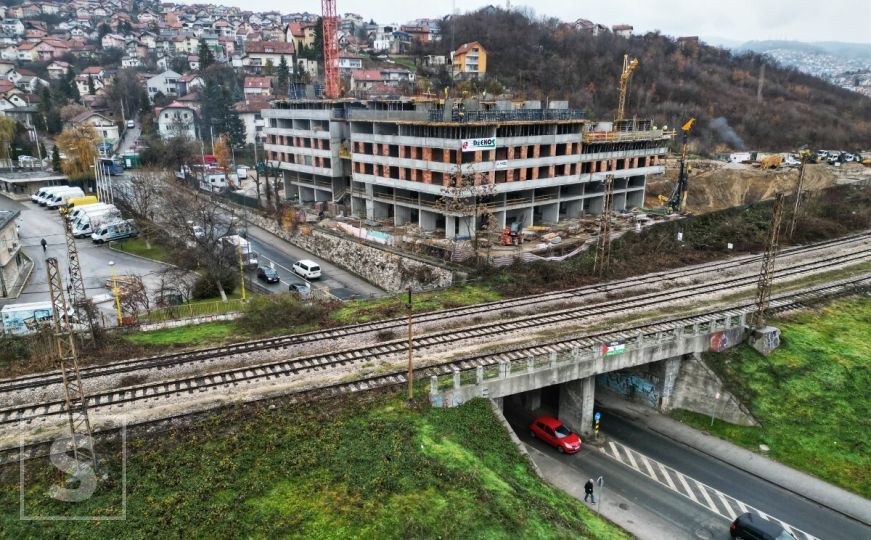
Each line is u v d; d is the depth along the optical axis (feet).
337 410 109.19
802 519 109.91
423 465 95.76
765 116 522.88
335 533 80.53
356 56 554.05
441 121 221.05
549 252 218.79
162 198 285.23
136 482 88.43
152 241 255.91
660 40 653.30
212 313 167.22
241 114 442.91
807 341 156.35
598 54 566.77
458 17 643.45
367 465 94.53
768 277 161.68
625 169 285.02
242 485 88.48
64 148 355.56
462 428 109.09
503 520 86.94
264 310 160.25
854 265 216.54
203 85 516.32
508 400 153.38
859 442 128.36
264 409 107.04
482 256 209.46
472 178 221.66
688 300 178.50
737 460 127.75
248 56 583.99
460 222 231.09
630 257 222.89
